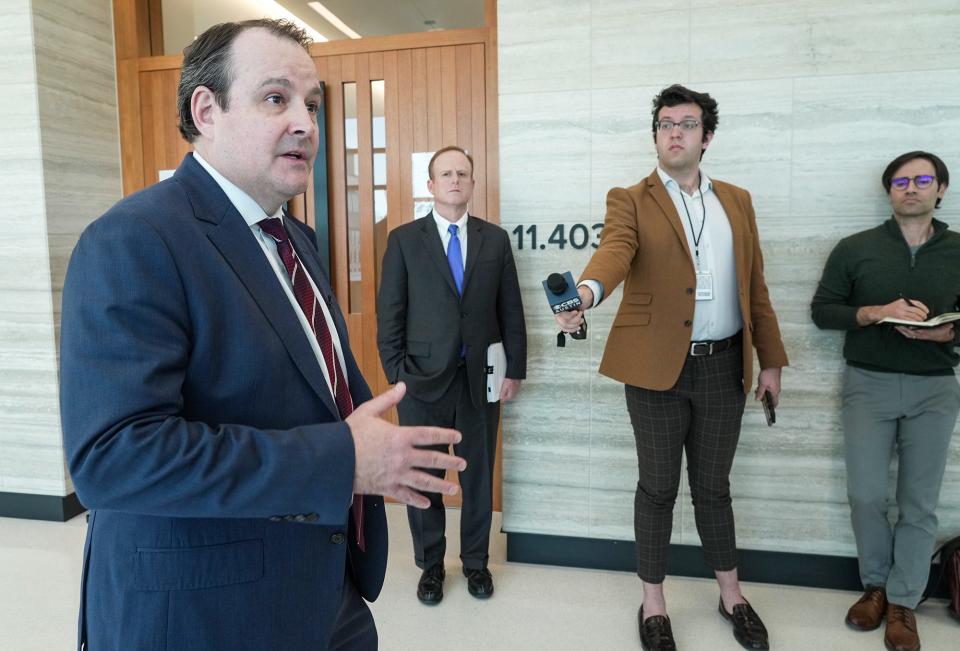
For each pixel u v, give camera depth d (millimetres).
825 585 2551
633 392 2127
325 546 983
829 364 2490
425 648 2146
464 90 3133
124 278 799
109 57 3443
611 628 2268
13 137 3074
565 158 2639
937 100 2348
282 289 983
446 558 2820
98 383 766
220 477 765
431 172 2520
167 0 3568
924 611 2354
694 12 2488
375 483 853
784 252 2498
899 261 2223
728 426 2078
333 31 4266
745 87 2475
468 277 2430
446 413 2430
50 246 3117
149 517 863
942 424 2191
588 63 2588
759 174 2492
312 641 966
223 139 973
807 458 2531
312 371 962
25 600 2441
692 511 2613
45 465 3230
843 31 2393
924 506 2186
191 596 855
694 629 2248
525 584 2594
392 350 2436
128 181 3525
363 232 3316
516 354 2533
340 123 3289
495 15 3051
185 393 862
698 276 2012
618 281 1853
